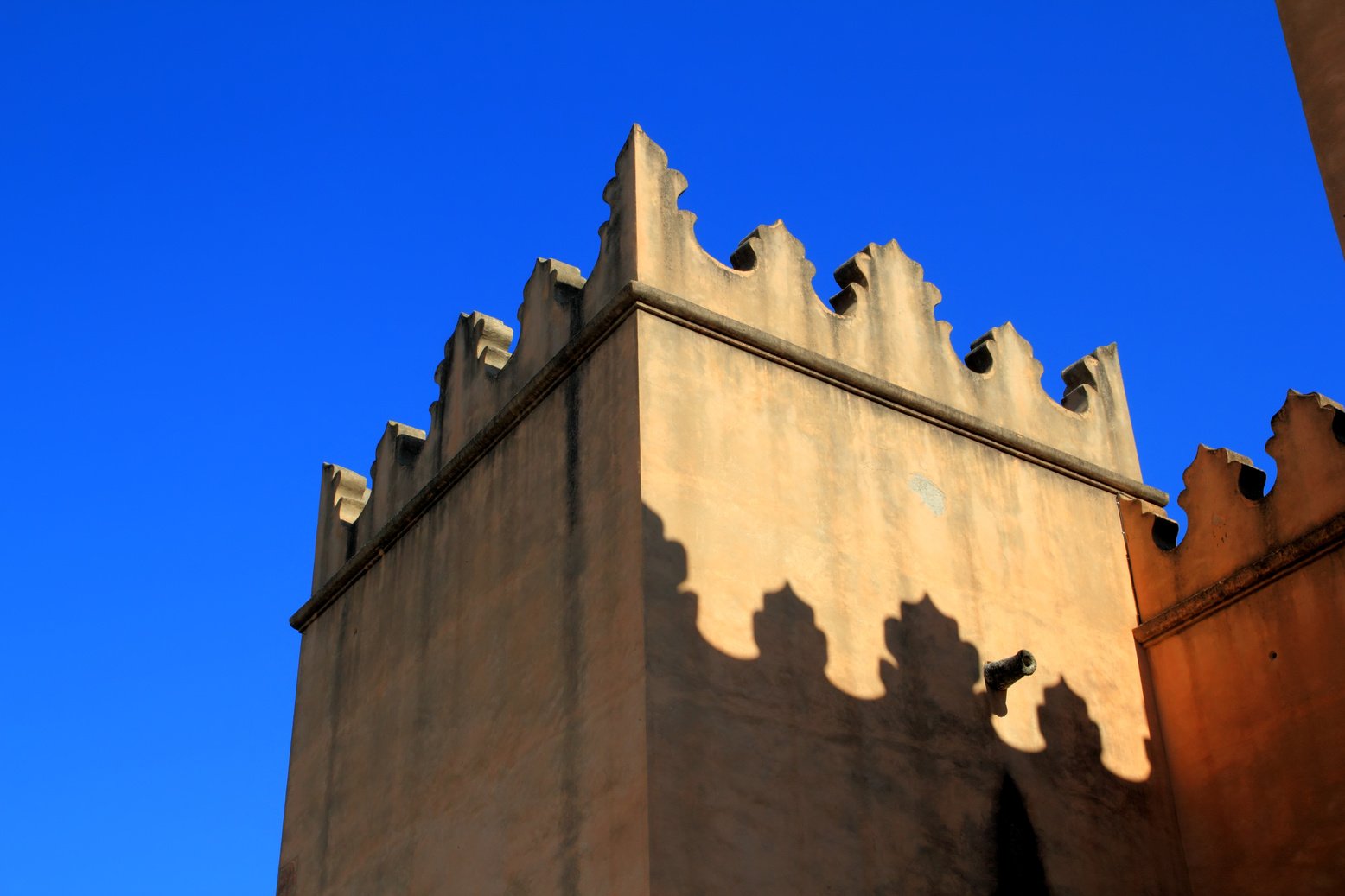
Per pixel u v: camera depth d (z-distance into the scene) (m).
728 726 11.97
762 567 12.79
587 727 12.18
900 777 12.77
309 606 17.19
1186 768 14.52
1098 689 14.60
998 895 12.88
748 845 11.65
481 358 15.62
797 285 14.43
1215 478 15.05
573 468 13.40
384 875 14.12
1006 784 13.45
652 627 11.95
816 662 12.73
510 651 13.45
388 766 14.70
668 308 13.27
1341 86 11.02
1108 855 13.78
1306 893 13.30
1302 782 13.58
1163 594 15.25
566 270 14.93
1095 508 15.72
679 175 14.18
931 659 13.52
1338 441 13.97
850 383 14.18
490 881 12.70
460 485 15.09
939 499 14.38
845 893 12.00
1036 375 16.06
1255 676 14.20
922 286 15.55
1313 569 13.94
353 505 17.75
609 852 11.52
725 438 13.12
